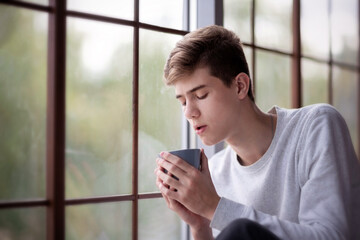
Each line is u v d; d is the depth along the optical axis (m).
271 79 1.90
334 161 1.11
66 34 1.31
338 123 1.20
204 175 1.12
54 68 1.25
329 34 2.34
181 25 1.63
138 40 1.48
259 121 1.28
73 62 1.33
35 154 1.24
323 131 1.16
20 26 1.22
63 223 1.26
